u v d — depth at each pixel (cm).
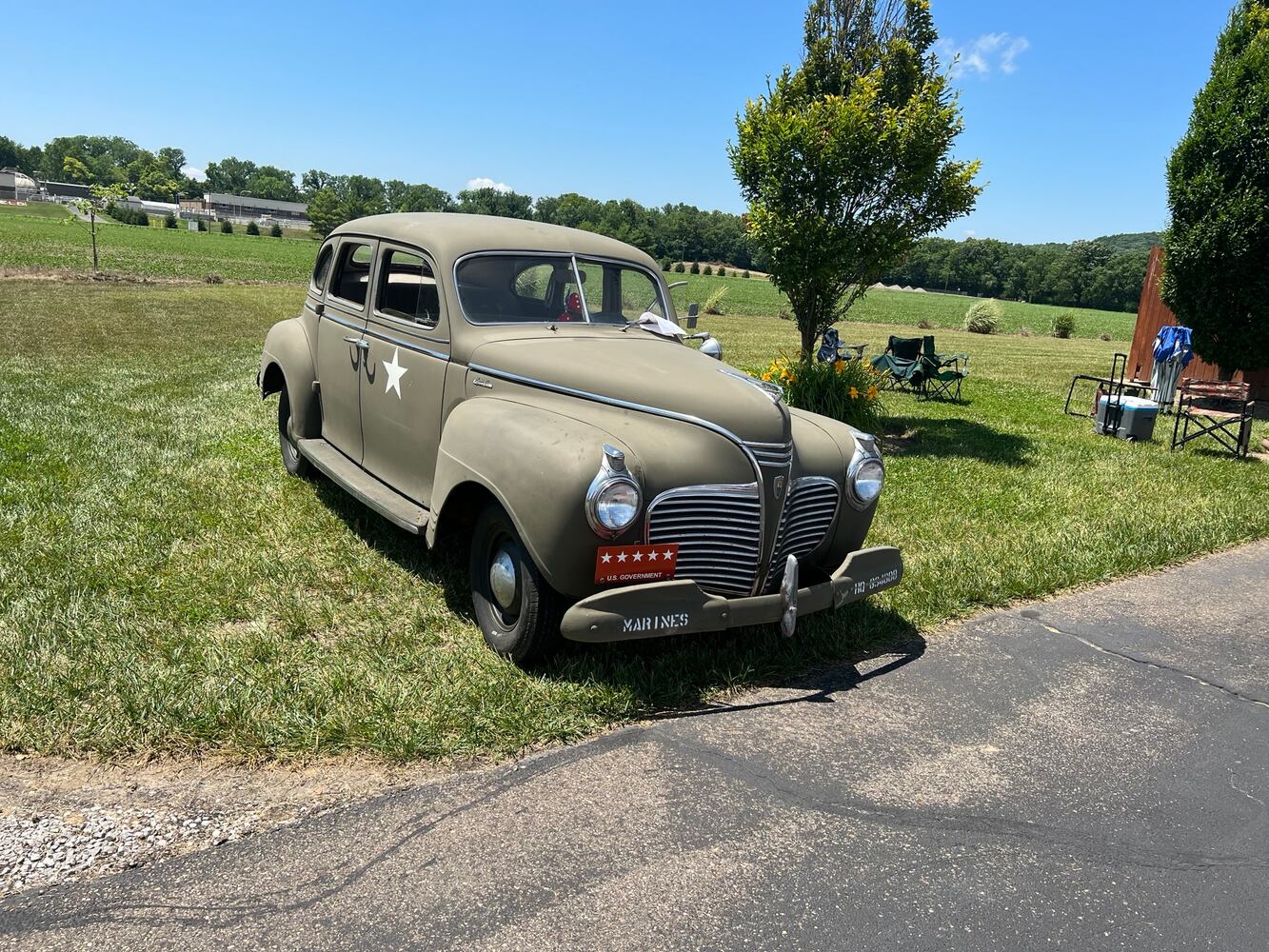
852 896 256
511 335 440
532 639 371
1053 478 798
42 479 593
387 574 473
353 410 534
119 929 228
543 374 405
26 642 367
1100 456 906
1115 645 455
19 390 891
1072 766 336
